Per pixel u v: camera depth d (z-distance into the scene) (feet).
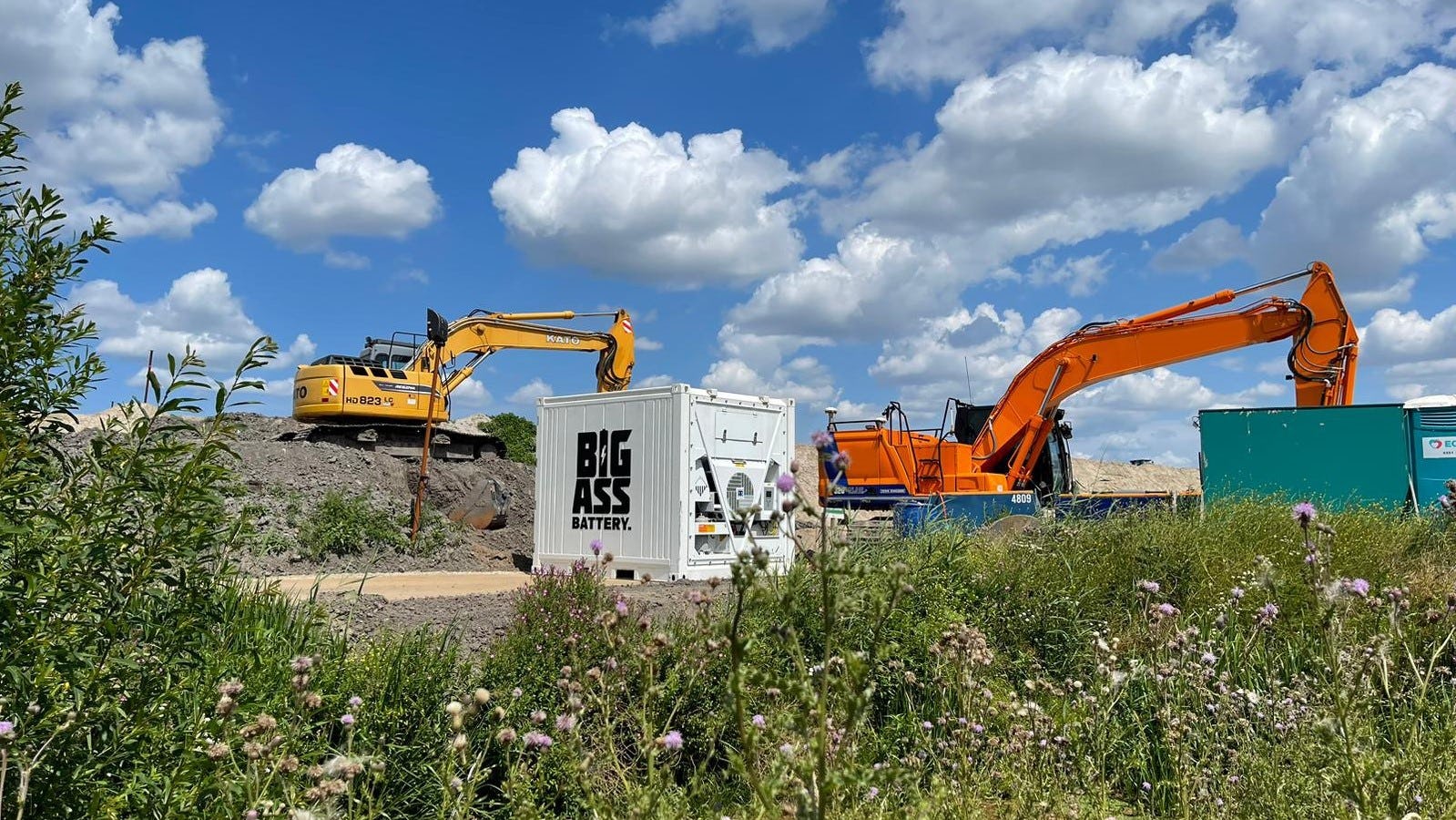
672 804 11.96
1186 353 62.64
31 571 10.16
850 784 8.47
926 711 19.35
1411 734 13.26
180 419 12.05
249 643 16.53
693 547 45.03
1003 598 25.02
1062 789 14.51
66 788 10.23
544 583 22.89
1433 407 50.21
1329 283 59.67
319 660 15.84
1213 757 15.33
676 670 16.39
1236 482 53.06
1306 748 13.75
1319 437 52.06
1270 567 16.48
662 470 45.62
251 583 23.18
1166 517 31.81
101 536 10.76
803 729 9.68
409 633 20.01
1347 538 28.89
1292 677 19.15
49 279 11.35
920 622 21.79
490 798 15.74
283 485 55.11
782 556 45.91
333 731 16.34
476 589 40.24
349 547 50.93
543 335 81.82
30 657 10.28
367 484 60.90
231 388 11.45
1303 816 13.09
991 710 15.85
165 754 11.55
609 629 14.60
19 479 9.95
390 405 72.64
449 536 57.41
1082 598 25.25
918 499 59.62
